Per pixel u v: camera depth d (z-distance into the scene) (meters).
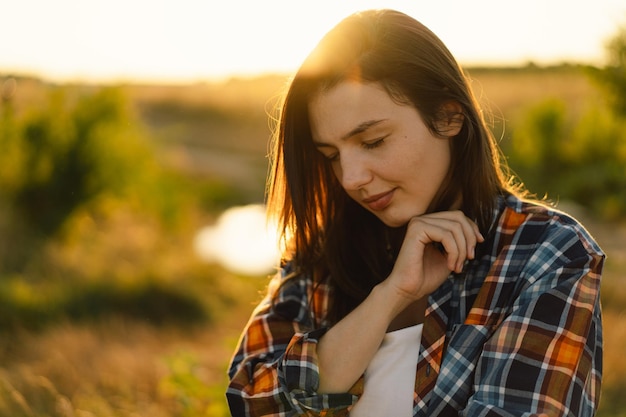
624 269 9.28
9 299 7.66
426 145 1.51
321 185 1.76
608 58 12.36
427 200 1.55
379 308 1.54
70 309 8.18
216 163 26.28
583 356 1.43
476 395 1.42
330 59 1.50
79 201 11.22
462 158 1.57
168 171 15.59
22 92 11.63
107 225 11.91
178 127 14.97
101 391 4.83
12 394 3.52
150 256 10.68
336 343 1.55
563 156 16.89
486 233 1.56
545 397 1.37
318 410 1.54
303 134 1.66
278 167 1.77
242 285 10.85
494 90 32.41
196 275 10.40
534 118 17.41
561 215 1.52
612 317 6.87
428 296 1.60
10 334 6.75
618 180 15.36
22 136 11.00
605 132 16.64
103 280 9.07
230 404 1.65
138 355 5.98
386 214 1.57
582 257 1.45
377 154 1.51
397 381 1.55
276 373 1.59
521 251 1.51
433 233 1.52
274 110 1.83
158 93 42.72
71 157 11.20
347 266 1.78
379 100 1.48
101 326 7.53
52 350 5.88
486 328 1.48
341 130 1.50
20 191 10.89
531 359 1.40
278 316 1.76
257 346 1.76
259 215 17.34
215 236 14.53
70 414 3.64
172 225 13.38
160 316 8.90
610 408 4.53
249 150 31.61
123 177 11.95
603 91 12.52
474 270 1.55
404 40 1.51
